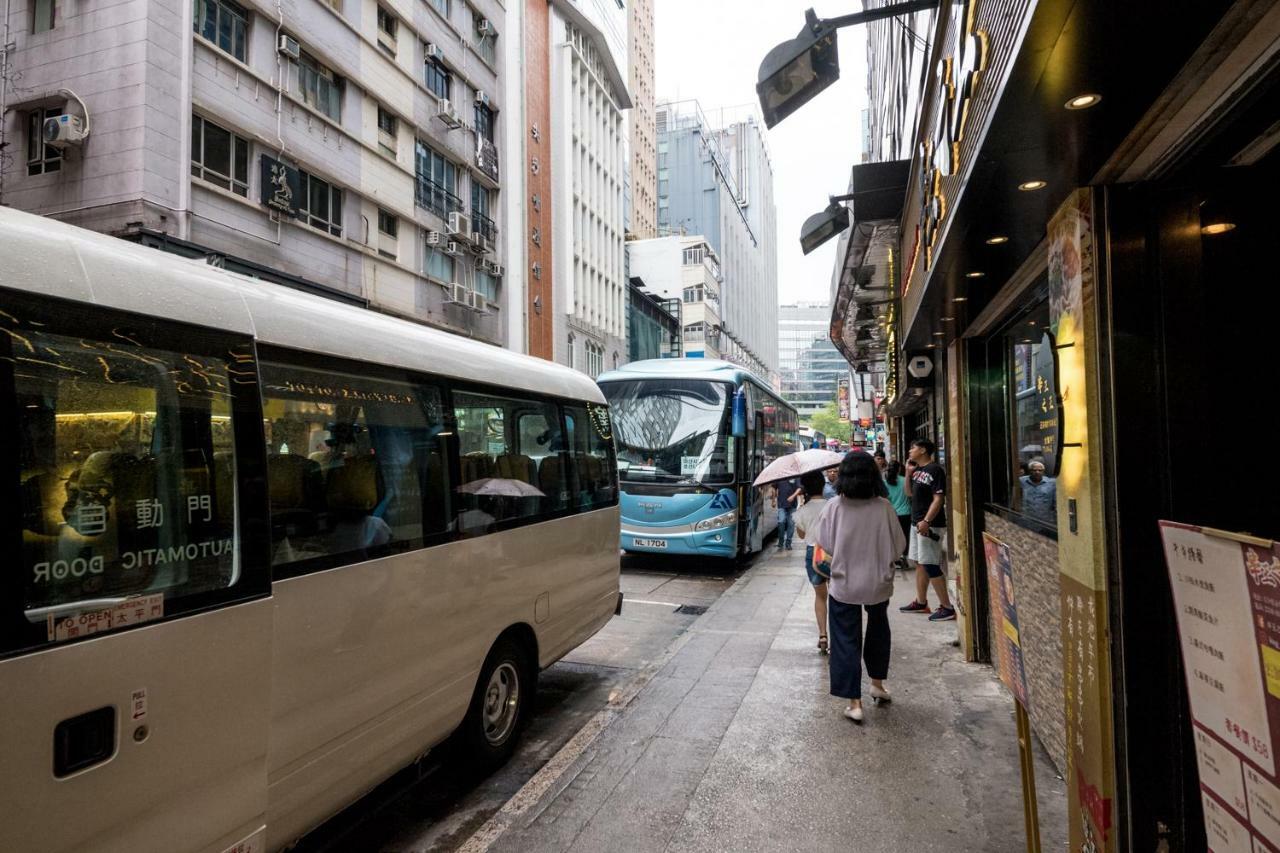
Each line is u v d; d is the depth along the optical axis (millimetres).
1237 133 2268
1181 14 1732
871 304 13414
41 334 1927
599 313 42531
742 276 101562
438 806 3779
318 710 2746
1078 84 2066
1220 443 2541
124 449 2096
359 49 20484
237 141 16641
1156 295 2660
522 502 4535
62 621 1858
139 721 2027
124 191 14227
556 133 37125
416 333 3803
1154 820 2607
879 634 4945
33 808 1757
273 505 2631
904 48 9422
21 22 15094
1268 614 1347
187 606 2205
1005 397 5473
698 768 4000
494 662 4164
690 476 11391
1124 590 2637
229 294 2613
